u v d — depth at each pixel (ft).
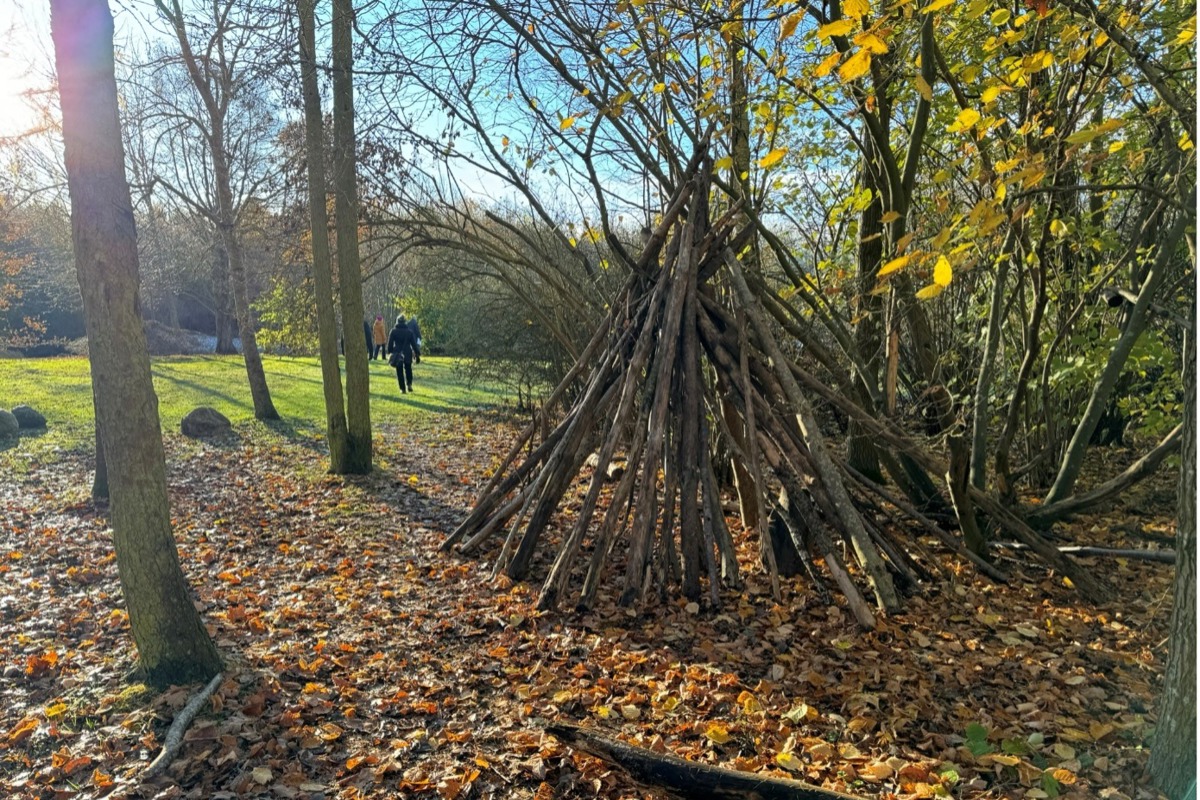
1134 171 19.08
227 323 97.14
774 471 17.53
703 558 18.49
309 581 18.90
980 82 19.07
